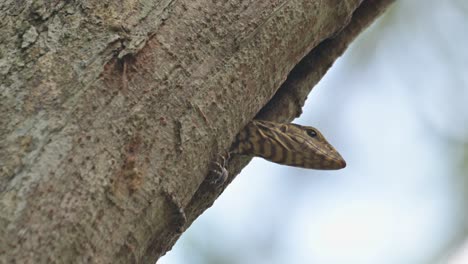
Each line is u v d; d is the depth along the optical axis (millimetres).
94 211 8125
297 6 11086
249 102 10414
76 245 7898
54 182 7969
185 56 9461
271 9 10609
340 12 12219
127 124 8695
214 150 9758
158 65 9180
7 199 7680
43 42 8836
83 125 8406
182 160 9156
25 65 8609
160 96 9070
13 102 8289
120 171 8500
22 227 7609
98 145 8406
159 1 9578
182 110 9234
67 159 8148
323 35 12242
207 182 10812
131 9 9367
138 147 8719
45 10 9102
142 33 9219
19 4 9172
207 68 9641
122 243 8414
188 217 11273
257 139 12438
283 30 10797
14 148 7984
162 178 8883
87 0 9273
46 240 7695
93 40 8969
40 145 8086
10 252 7477
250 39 10219
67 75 8633
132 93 8867
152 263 9430
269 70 10695
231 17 10086
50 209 7832
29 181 7848
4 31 8914
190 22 9656
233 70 9930
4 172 7816
